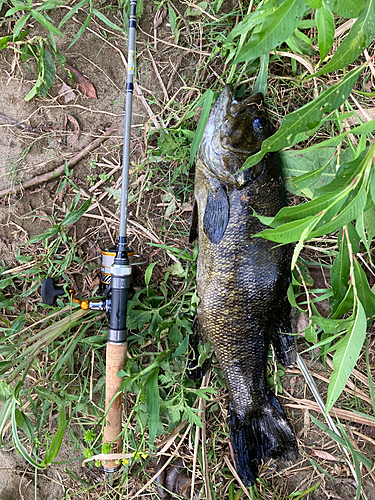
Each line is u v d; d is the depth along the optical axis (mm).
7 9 598
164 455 624
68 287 626
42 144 620
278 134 361
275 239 348
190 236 575
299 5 350
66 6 603
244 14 591
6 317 627
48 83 581
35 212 627
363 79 593
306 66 565
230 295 532
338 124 540
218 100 522
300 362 618
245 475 571
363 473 645
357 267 492
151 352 607
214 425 633
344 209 345
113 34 610
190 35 606
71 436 582
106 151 625
